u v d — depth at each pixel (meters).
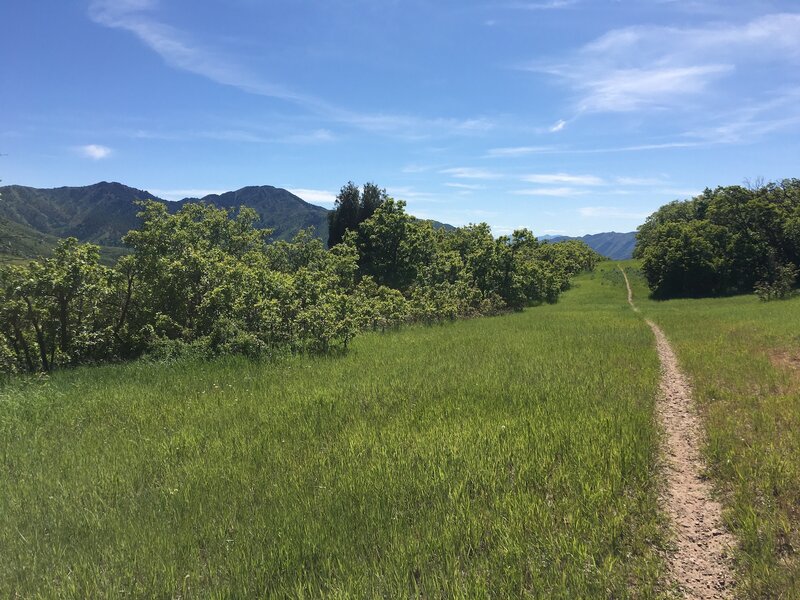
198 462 5.59
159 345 13.39
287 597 3.30
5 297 12.55
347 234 37.44
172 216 16.80
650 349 13.54
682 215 85.94
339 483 4.91
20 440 6.76
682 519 4.52
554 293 45.66
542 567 3.60
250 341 12.81
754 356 11.81
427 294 27.95
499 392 8.62
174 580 3.44
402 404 8.00
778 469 5.16
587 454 5.57
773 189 56.41
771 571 3.58
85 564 3.64
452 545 3.83
